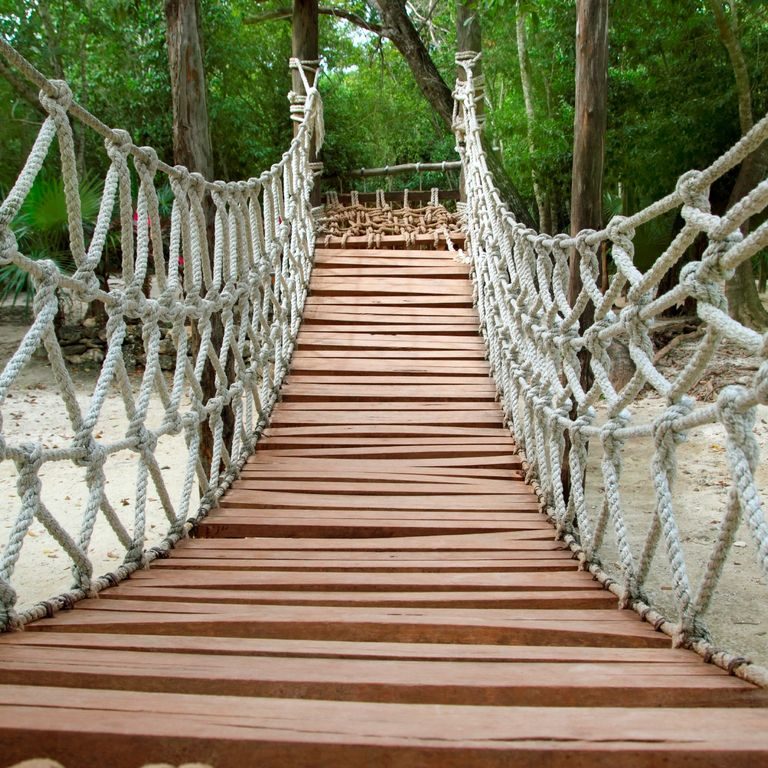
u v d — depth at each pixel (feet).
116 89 34.83
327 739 4.22
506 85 46.98
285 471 13.32
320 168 28.35
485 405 16.35
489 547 10.00
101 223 8.11
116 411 27.30
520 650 5.91
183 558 9.52
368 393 16.76
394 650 5.88
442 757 4.16
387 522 11.10
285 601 7.63
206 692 5.08
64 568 14.93
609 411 8.16
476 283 20.80
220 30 33.32
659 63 31.83
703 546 15.67
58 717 4.41
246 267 14.60
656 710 4.63
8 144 34.55
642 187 35.24
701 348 5.99
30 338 6.56
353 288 21.76
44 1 32.04
